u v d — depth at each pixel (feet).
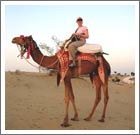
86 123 32.83
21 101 45.52
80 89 67.05
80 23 33.88
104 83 34.30
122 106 46.21
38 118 34.47
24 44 31.96
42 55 33.01
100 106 45.27
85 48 33.30
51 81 69.36
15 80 63.05
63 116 36.06
